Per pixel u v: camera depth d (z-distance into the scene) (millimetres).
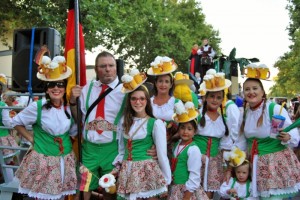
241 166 4770
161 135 4305
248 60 11055
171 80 5086
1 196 5418
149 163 4266
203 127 5121
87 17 13414
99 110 4609
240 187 4828
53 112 4426
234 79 11266
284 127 4414
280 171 4402
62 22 13945
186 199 4637
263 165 4473
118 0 16828
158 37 26641
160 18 26391
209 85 5051
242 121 4719
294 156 4539
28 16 14453
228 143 5172
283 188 4359
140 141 4332
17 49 6203
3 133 6621
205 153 5129
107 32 15312
